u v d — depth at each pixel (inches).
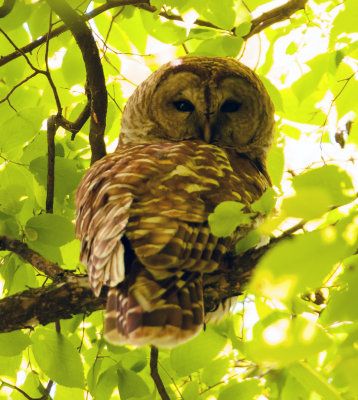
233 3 331.0
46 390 330.3
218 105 344.8
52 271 273.1
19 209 309.1
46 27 350.6
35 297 261.9
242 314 362.0
